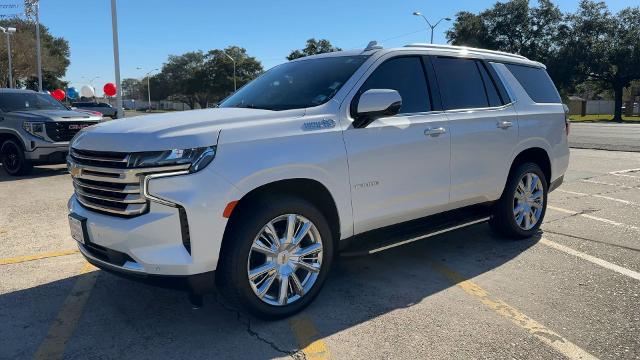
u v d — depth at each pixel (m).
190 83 90.44
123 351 3.34
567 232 6.02
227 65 87.19
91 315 3.87
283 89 4.38
